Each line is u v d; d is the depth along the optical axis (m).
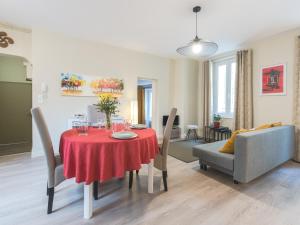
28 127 4.75
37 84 3.49
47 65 3.58
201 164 2.93
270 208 1.86
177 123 5.52
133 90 4.77
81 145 1.58
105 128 2.40
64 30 3.50
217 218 1.70
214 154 2.62
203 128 5.35
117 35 3.71
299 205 1.91
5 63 4.48
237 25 3.18
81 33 3.63
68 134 1.97
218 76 5.11
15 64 4.58
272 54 3.69
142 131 2.21
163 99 5.46
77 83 3.92
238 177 2.28
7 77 4.51
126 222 1.64
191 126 4.99
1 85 4.41
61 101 3.77
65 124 3.82
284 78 3.50
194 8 2.62
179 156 3.61
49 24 3.23
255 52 4.01
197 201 1.99
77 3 2.54
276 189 2.27
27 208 1.84
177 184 2.40
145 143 1.82
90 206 1.69
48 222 1.63
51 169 1.74
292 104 3.40
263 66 3.86
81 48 3.95
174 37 3.79
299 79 3.23
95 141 1.62
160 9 2.67
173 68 5.64
